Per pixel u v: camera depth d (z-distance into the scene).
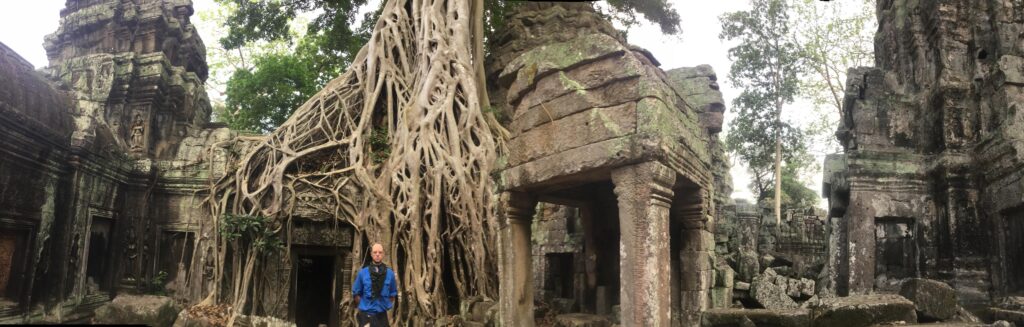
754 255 12.20
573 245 11.80
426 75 14.45
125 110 16.53
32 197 11.96
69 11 18.14
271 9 18.78
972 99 10.91
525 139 7.19
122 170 15.21
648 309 5.59
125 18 17.23
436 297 11.88
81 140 13.15
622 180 5.99
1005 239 9.53
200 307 12.56
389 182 13.15
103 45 17.39
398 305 11.82
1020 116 9.58
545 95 6.98
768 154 28.28
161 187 16.19
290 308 13.09
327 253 13.80
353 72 15.95
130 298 8.84
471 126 13.67
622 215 5.94
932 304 7.01
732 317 6.71
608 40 6.37
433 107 13.64
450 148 13.27
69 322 12.62
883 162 11.00
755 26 27.30
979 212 10.22
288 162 13.98
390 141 14.15
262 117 21.98
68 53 17.73
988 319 8.21
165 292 15.51
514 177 7.25
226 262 13.40
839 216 11.92
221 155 15.98
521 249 7.34
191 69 18.92
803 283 10.65
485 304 10.63
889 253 10.86
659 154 5.79
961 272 10.02
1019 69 10.07
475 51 15.80
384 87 15.23
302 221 13.50
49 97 12.83
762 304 10.39
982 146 10.23
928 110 11.37
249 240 13.27
